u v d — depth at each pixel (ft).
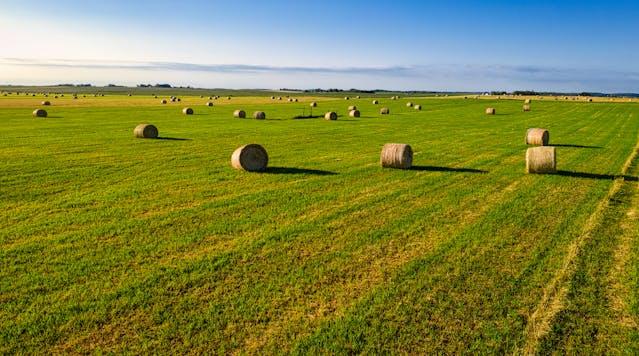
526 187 63.46
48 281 33.19
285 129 142.00
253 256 38.09
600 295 31.58
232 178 68.69
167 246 40.11
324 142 111.55
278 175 71.15
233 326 27.73
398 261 37.27
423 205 54.03
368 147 103.24
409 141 114.73
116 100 361.92
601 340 26.63
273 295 31.50
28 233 42.96
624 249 39.55
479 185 64.69
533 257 38.04
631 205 53.78
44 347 25.61
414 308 29.91
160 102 333.21
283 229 44.83
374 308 29.91
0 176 67.62
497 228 45.50
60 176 68.49
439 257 38.01
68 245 40.01
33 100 333.42
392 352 25.53
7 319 28.22
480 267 36.09
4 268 35.24
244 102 346.74
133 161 82.33
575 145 109.40
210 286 32.68
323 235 43.27
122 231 43.96
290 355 25.17
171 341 26.25
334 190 61.36
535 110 267.39
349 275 34.68
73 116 187.93
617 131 144.87
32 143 103.65
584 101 403.13
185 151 94.84
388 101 383.65
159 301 30.55
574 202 55.21
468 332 27.35
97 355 24.90
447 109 272.51
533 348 25.84
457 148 102.53
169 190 60.59
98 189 60.80
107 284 32.68
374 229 45.16
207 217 48.67
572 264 36.35
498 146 106.22
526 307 30.12
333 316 28.99
